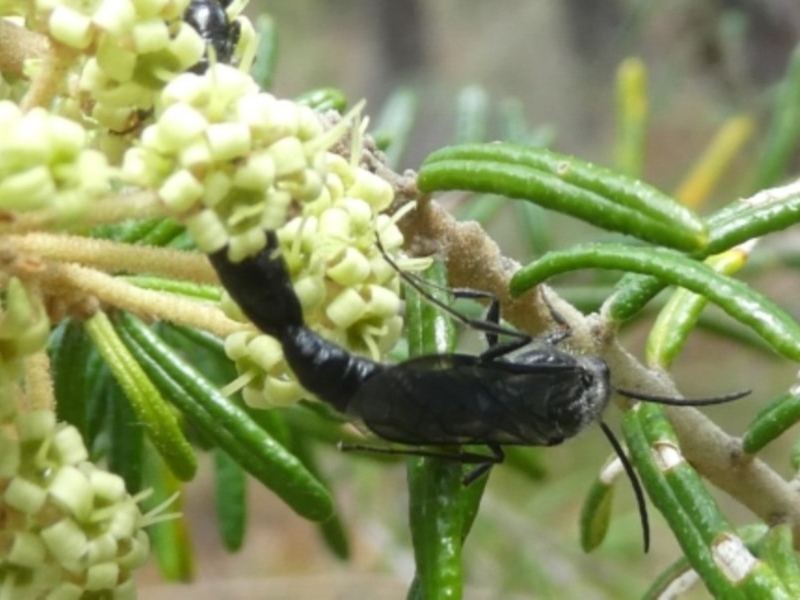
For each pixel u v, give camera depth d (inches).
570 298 4.2
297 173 2.1
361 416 2.3
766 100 7.8
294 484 2.8
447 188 2.6
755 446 2.8
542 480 4.8
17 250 2.1
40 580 2.2
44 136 2.0
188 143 2.0
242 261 2.2
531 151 2.5
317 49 13.1
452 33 12.9
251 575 10.5
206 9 2.3
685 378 9.6
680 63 8.7
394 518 7.8
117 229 2.9
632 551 7.2
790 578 2.5
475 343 4.4
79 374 2.9
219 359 3.5
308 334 2.3
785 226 2.7
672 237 2.3
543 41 12.6
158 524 4.2
